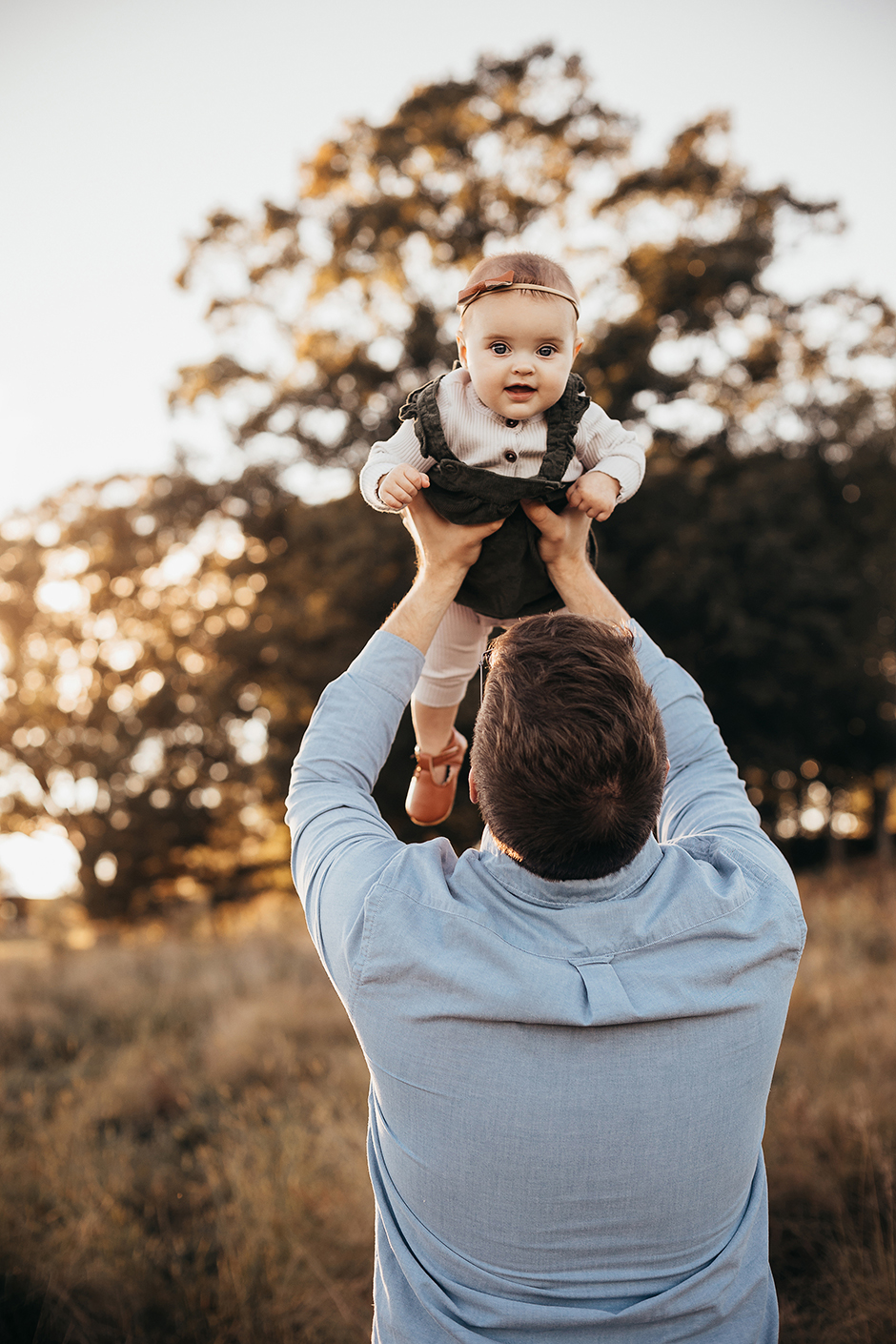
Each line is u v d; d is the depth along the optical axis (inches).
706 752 54.8
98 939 575.5
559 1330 40.2
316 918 45.4
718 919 41.5
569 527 59.5
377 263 603.5
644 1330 40.4
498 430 58.7
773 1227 117.3
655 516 523.5
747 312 581.3
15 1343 110.7
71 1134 165.3
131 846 758.5
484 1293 41.0
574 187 627.8
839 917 311.9
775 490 538.3
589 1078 39.2
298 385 619.2
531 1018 39.0
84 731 852.0
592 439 61.3
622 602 535.5
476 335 59.7
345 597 545.6
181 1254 126.8
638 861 42.9
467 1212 40.6
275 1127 156.9
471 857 44.3
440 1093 40.2
